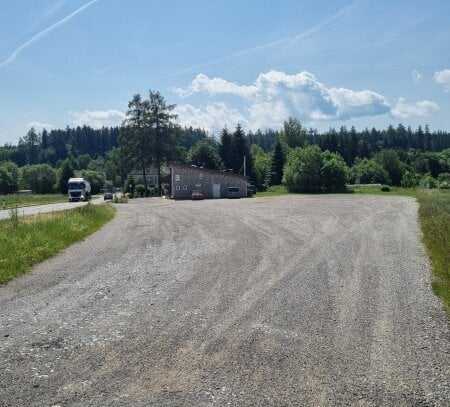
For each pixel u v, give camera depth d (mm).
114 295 8391
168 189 71750
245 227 19781
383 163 106125
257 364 5250
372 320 6816
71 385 4734
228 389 4641
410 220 22141
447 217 18234
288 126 116625
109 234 18062
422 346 5766
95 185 118688
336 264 11141
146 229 19859
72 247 14461
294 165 71562
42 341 6012
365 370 5082
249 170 88438
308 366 5191
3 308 7609
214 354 5547
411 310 7305
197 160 89688
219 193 64438
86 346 5828
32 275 10219
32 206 46969
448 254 11078
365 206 33688
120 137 78812
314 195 59219
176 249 13836
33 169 110312
